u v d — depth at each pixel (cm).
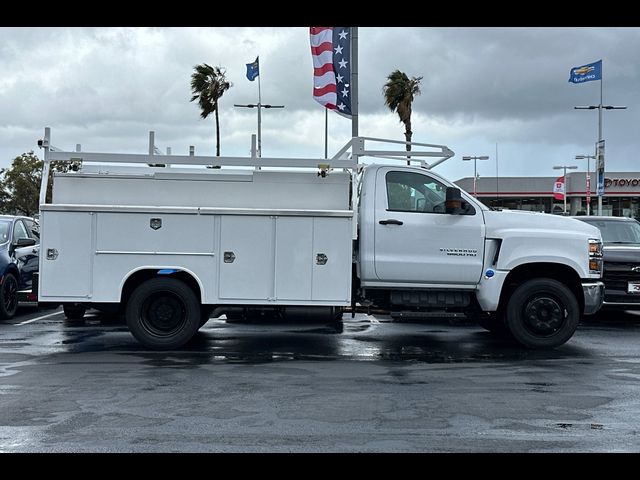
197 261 948
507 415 645
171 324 966
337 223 951
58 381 781
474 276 972
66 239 942
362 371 849
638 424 618
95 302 948
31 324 1258
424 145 1009
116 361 903
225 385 766
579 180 5725
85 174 958
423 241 969
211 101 4194
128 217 945
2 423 612
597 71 3641
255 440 568
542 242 966
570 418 636
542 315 979
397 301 988
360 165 1005
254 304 952
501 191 5881
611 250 1258
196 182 965
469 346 1045
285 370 853
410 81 3934
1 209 5203
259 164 975
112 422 617
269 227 950
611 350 1008
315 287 951
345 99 1595
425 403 689
